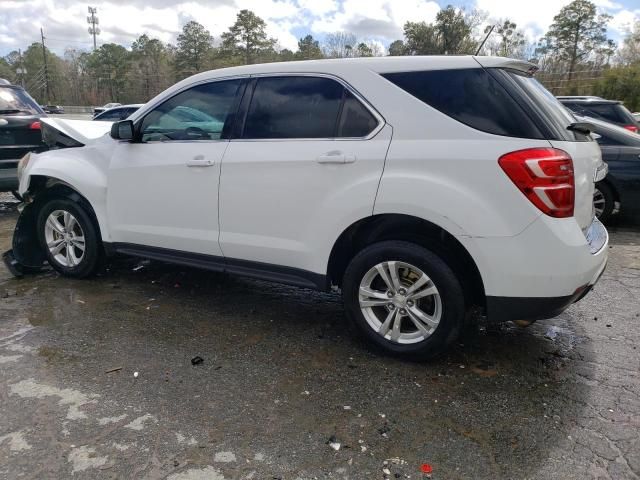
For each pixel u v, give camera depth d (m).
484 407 2.80
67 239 4.77
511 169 2.77
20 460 2.35
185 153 3.88
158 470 2.30
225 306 4.25
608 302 4.36
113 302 4.29
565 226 2.79
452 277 3.04
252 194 3.57
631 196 6.79
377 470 2.32
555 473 2.30
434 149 2.96
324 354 3.41
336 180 3.23
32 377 3.07
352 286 3.37
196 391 2.94
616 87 32.59
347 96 3.29
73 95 83.00
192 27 72.81
